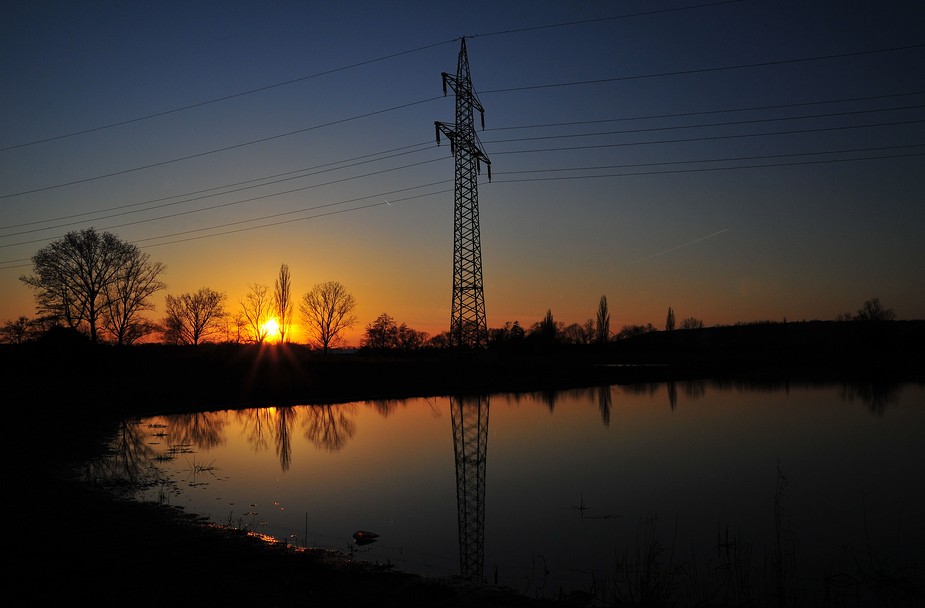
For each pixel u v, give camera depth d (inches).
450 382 1923.0
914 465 773.9
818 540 478.9
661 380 2377.0
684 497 616.1
